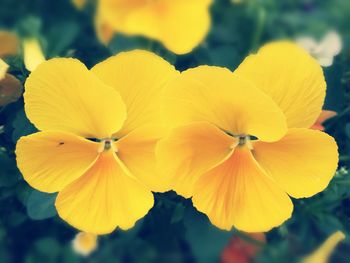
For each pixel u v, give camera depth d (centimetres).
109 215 19
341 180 24
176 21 23
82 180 19
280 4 32
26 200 23
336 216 25
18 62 25
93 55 28
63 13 31
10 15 31
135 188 19
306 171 19
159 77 18
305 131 18
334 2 32
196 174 19
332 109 25
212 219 19
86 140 19
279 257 24
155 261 25
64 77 18
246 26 28
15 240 26
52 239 25
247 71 18
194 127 18
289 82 18
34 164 19
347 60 28
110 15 23
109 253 25
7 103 24
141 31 23
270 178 18
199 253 21
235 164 19
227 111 18
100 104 18
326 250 21
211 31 28
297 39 29
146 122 19
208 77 17
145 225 25
